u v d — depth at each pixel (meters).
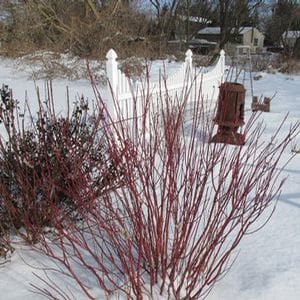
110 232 2.31
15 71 14.73
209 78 8.64
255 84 14.12
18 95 10.15
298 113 8.05
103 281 2.22
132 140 2.42
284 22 34.22
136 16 15.41
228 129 4.55
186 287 2.17
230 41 26.33
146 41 14.29
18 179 2.76
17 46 14.73
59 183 2.76
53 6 15.24
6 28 15.97
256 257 2.63
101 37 13.48
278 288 2.31
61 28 14.09
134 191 2.08
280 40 34.88
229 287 2.32
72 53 14.05
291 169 4.38
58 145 2.94
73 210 2.77
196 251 2.32
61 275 2.47
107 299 2.13
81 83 12.63
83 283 2.38
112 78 5.03
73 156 2.82
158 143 2.42
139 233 2.05
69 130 3.10
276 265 2.54
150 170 2.13
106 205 2.34
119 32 13.66
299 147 5.40
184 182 2.18
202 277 2.30
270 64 20.33
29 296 2.29
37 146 2.99
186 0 28.44
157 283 2.25
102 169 2.74
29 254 2.72
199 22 30.44
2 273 2.52
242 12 25.56
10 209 2.73
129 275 2.06
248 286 2.33
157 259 2.16
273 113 7.97
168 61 16.23
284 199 3.54
